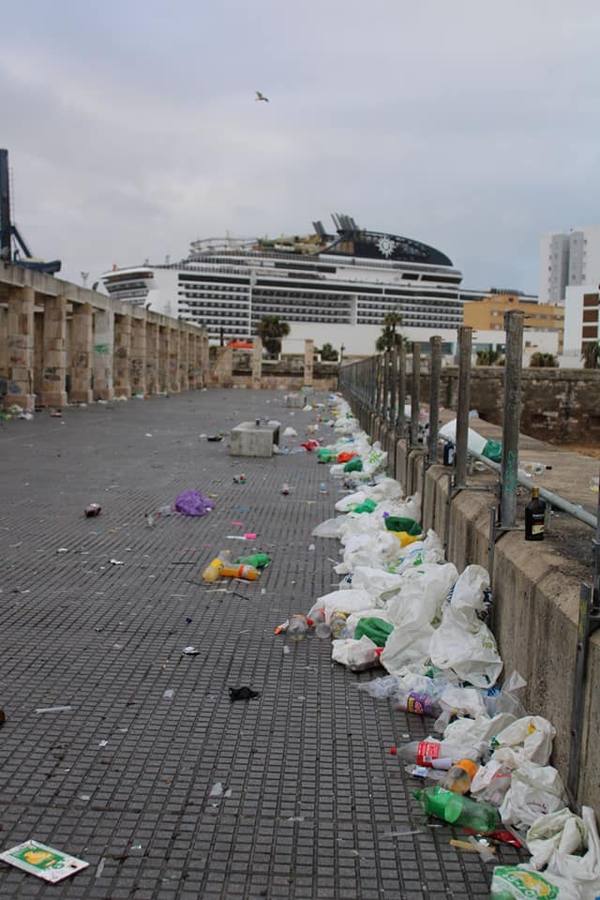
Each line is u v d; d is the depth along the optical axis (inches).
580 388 1518.2
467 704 173.6
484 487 274.4
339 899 120.2
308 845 132.9
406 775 155.8
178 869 125.8
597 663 129.0
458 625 197.6
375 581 253.0
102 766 155.9
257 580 288.5
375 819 140.8
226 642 224.8
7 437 730.8
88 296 1251.2
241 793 147.9
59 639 223.6
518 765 143.9
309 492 475.2
